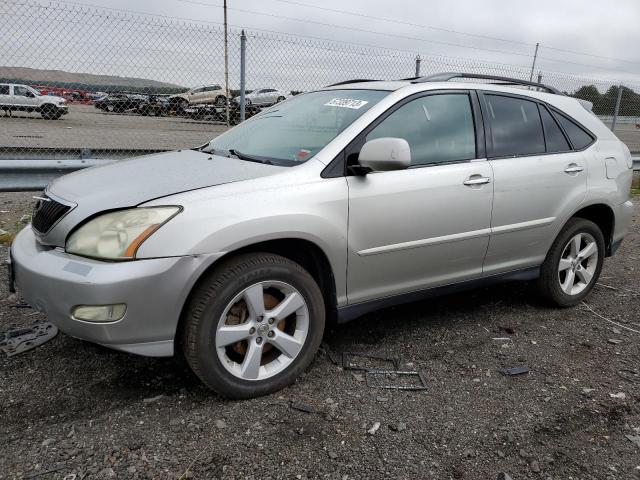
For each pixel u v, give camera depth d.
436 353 3.38
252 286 2.66
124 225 2.43
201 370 2.60
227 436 2.46
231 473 2.23
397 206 3.06
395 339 3.55
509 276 3.83
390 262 3.14
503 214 3.56
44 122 10.04
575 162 3.97
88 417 2.55
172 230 2.43
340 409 2.71
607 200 4.16
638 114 11.32
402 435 2.53
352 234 2.93
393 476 2.26
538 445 2.51
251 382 2.74
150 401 2.70
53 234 2.61
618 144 4.40
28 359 3.05
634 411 2.82
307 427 2.55
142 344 2.46
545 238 3.88
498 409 2.78
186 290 2.46
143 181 2.78
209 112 7.93
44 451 2.30
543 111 3.96
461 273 3.52
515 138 3.73
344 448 2.42
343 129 3.08
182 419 2.57
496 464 2.36
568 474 2.32
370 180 2.99
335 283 2.97
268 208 2.64
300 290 2.82
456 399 2.86
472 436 2.55
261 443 2.43
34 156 5.86
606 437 2.59
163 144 8.17
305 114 3.48
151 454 2.32
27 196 6.95
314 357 3.23
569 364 3.32
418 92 3.34
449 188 3.26
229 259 2.64
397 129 3.19
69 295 2.38
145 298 2.39
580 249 4.24
